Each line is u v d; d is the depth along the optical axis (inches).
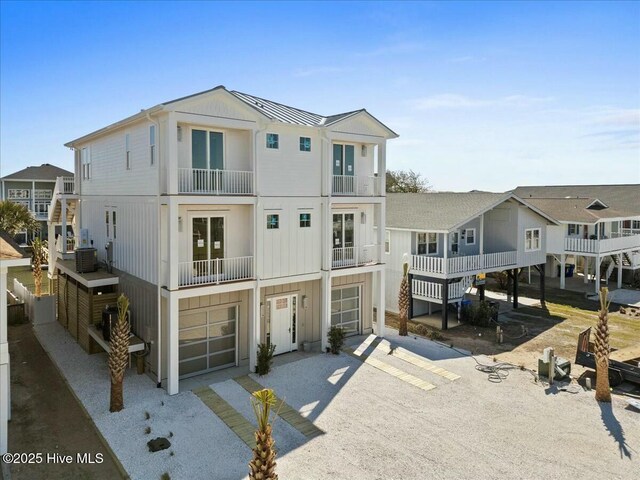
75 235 972.6
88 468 420.5
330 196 716.7
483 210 912.3
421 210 1004.6
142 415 512.1
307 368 655.1
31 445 454.9
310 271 714.2
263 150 649.6
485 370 653.3
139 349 611.5
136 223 651.5
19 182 1857.8
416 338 797.9
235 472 414.9
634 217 1286.9
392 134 785.6
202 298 627.5
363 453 445.1
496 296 1138.7
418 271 903.1
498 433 484.7
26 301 906.7
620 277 1246.9
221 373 635.5
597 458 441.1
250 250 657.0
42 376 616.7
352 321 808.9
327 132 709.3
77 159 919.7
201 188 611.8
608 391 561.6
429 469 420.8
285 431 484.4
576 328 882.8
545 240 1077.8
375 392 580.4
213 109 591.5
